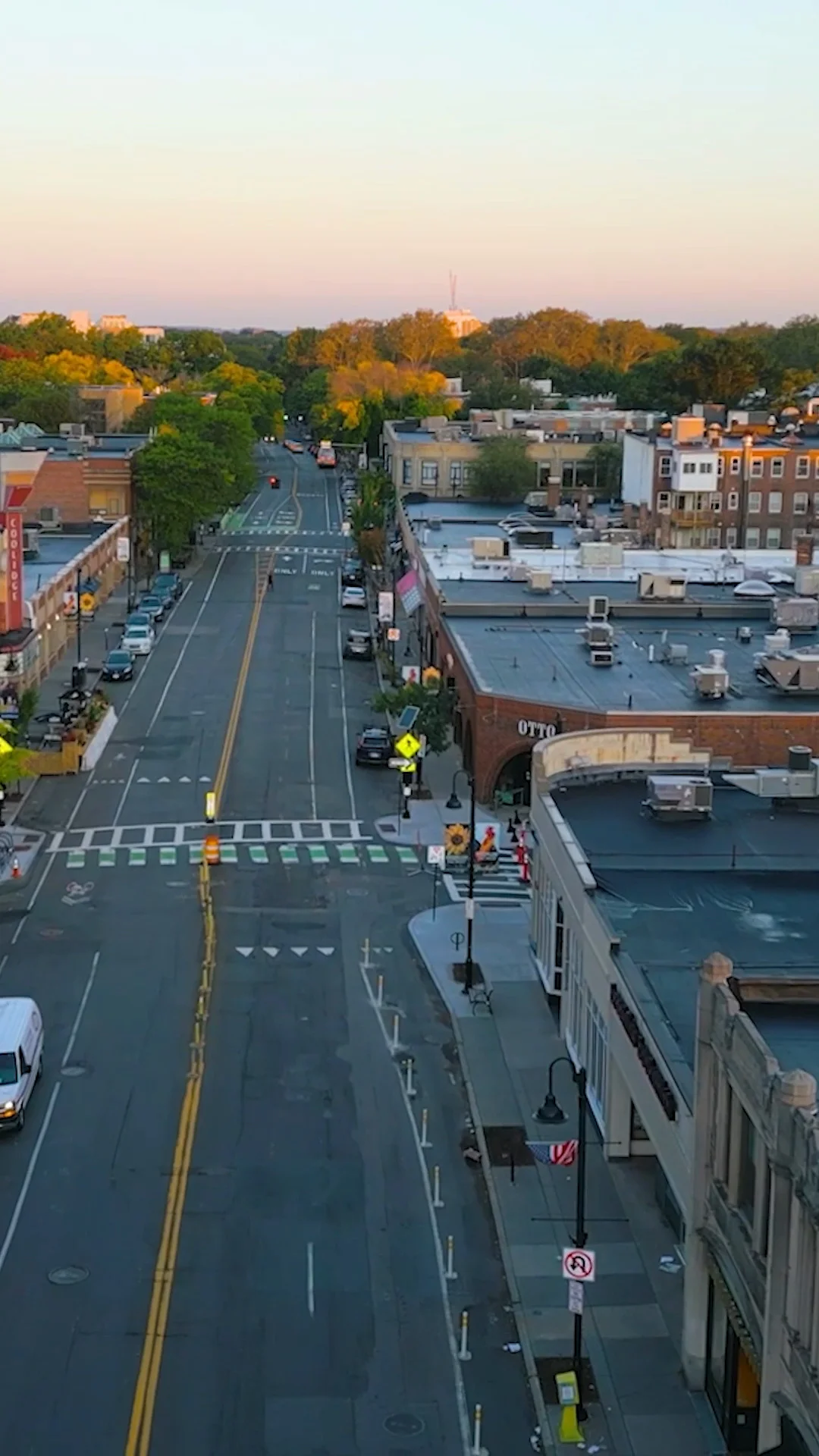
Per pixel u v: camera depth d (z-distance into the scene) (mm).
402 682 93750
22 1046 39406
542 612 85062
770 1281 23859
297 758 78875
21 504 89250
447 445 153875
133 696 92750
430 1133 39219
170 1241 33562
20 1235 33688
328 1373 29109
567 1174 37062
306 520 183250
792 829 46719
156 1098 40562
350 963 51031
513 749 68000
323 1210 35188
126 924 54062
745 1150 26234
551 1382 28891
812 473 128875
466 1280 32531
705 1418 27906
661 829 46594
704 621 83500
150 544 142000
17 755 62750
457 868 61281
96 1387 28375
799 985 29531
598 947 38406
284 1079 42000
